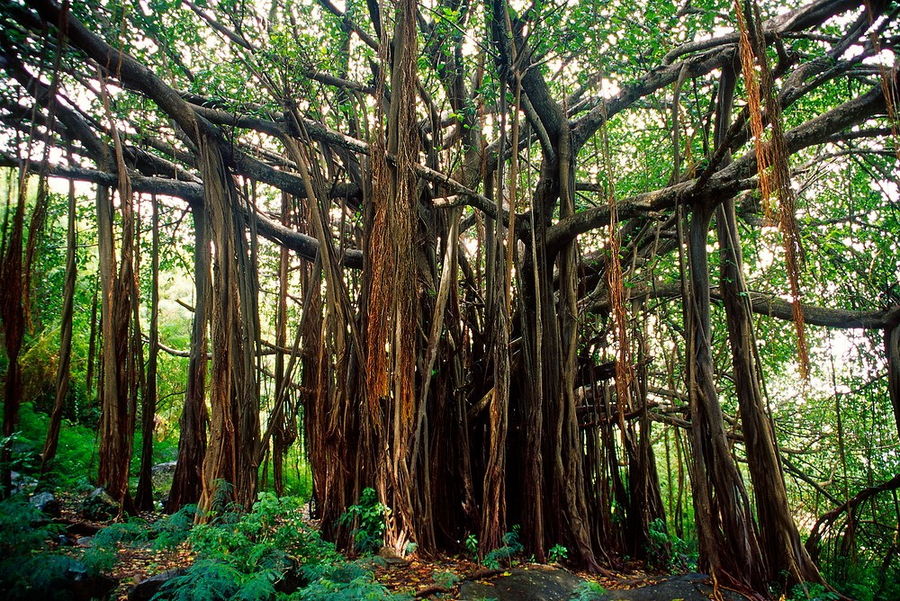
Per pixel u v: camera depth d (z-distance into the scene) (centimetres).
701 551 700
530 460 761
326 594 434
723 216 777
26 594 400
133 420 734
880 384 1005
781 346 1052
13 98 675
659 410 993
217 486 682
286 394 783
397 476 689
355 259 888
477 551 707
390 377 629
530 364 804
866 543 971
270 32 726
